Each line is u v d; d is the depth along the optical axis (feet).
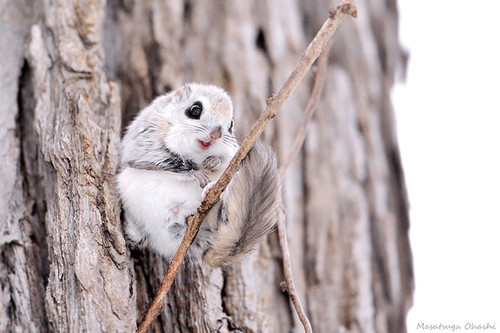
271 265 28.02
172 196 22.59
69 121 25.35
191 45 31.14
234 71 30.81
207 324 24.73
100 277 22.22
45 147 24.93
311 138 31.60
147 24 31.24
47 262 24.86
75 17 28.17
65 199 23.47
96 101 26.81
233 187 21.70
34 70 27.40
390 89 35.42
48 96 26.76
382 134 34.12
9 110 27.20
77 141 24.34
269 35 31.89
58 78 27.09
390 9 36.88
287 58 31.91
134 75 30.48
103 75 27.53
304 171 31.07
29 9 29.55
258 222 21.77
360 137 33.04
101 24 28.53
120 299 22.21
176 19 31.40
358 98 33.73
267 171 21.71
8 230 25.13
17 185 26.14
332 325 29.32
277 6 32.60
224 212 22.07
